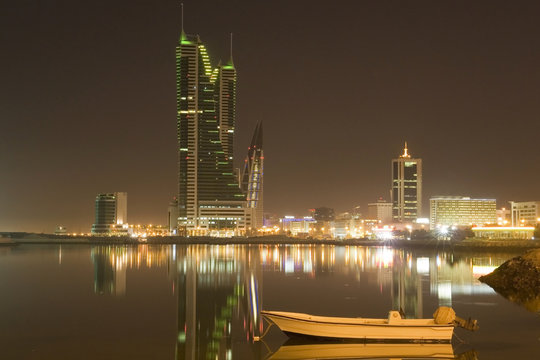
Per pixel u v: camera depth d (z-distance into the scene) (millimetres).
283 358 47688
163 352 49469
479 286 93375
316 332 51812
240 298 81875
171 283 102750
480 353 48250
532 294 82625
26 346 51375
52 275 119750
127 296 84062
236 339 54219
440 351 49094
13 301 78438
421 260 177875
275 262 168500
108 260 180125
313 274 122438
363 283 101375
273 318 53094
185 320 63875
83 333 56781
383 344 50750
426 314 66938
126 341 53438
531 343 51312
